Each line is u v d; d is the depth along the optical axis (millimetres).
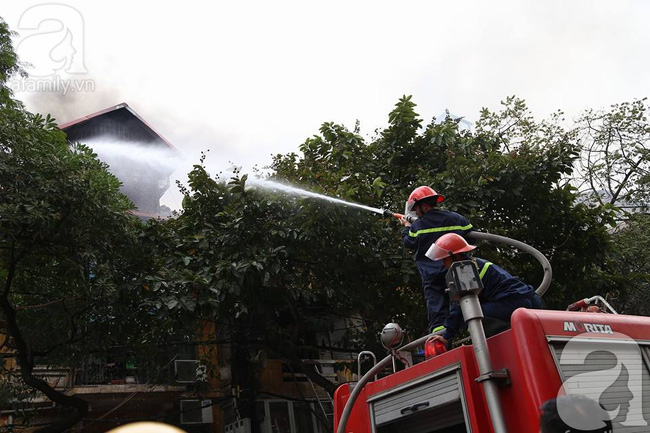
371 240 11320
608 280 13477
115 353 12133
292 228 11133
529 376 3023
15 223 8922
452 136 12852
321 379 13281
